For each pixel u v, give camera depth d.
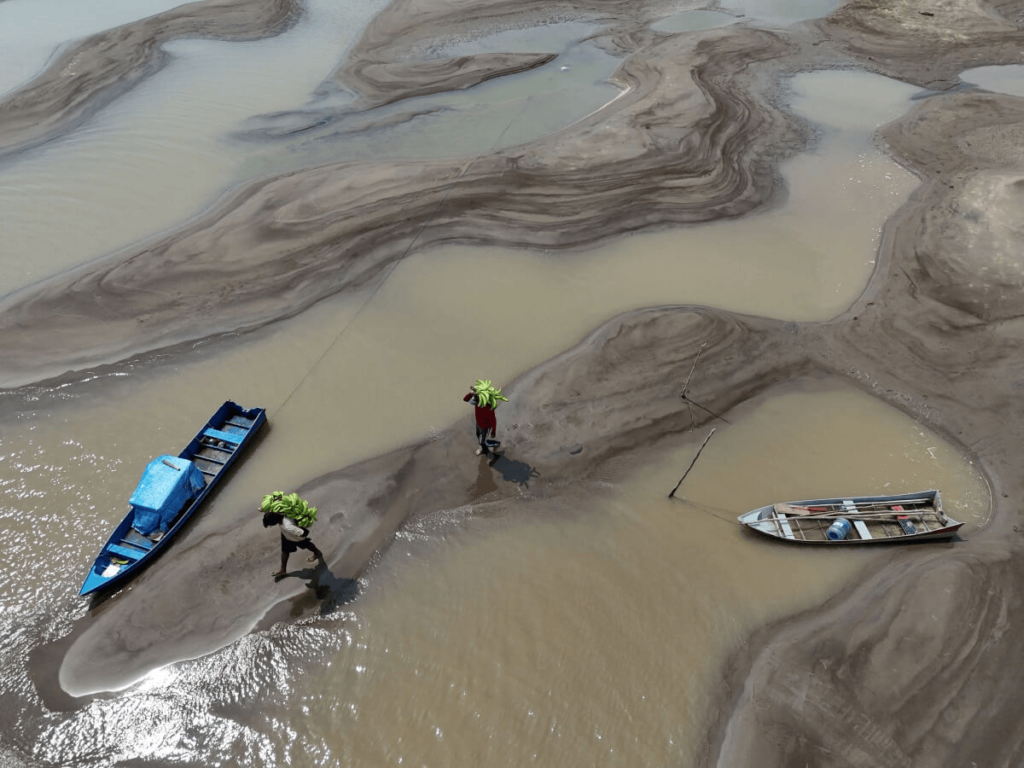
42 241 21.44
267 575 12.73
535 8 39.81
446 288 19.75
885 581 12.80
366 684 11.30
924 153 26.56
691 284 20.11
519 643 11.82
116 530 12.88
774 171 25.61
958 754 10.43
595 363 17.23
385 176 24.20
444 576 12.85
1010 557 13.10
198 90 30.53
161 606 12.24
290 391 16.55
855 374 17.19
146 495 12.96
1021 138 26.97
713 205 23.66
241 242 21.31
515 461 14.95
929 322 18.55
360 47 35.28
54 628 11.97
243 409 15.45
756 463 15.02
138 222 22.36
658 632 12.00
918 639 11.84
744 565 13.05
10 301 19.22
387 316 18.78
